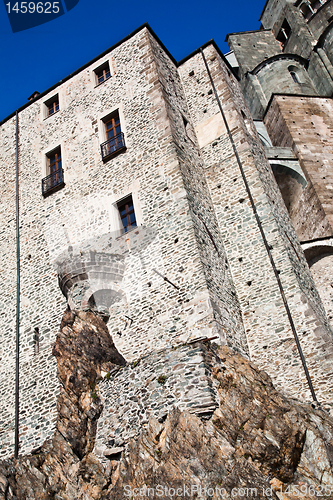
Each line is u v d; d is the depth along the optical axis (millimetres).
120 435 11609
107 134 18406
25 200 19016
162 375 11594
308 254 17766
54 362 14633
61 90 20766
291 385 12852
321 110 23328
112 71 19547
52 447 12453
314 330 13352
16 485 11820
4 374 15484
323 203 19625
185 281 13562
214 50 20375
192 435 10484
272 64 27641
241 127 17953
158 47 19766
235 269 15352
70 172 18266
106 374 12844
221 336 12531
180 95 19344
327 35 26391
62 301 15750
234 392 11289
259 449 10484
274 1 32719
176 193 15148
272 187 17781
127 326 14023
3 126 21938
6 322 16641
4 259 18172
